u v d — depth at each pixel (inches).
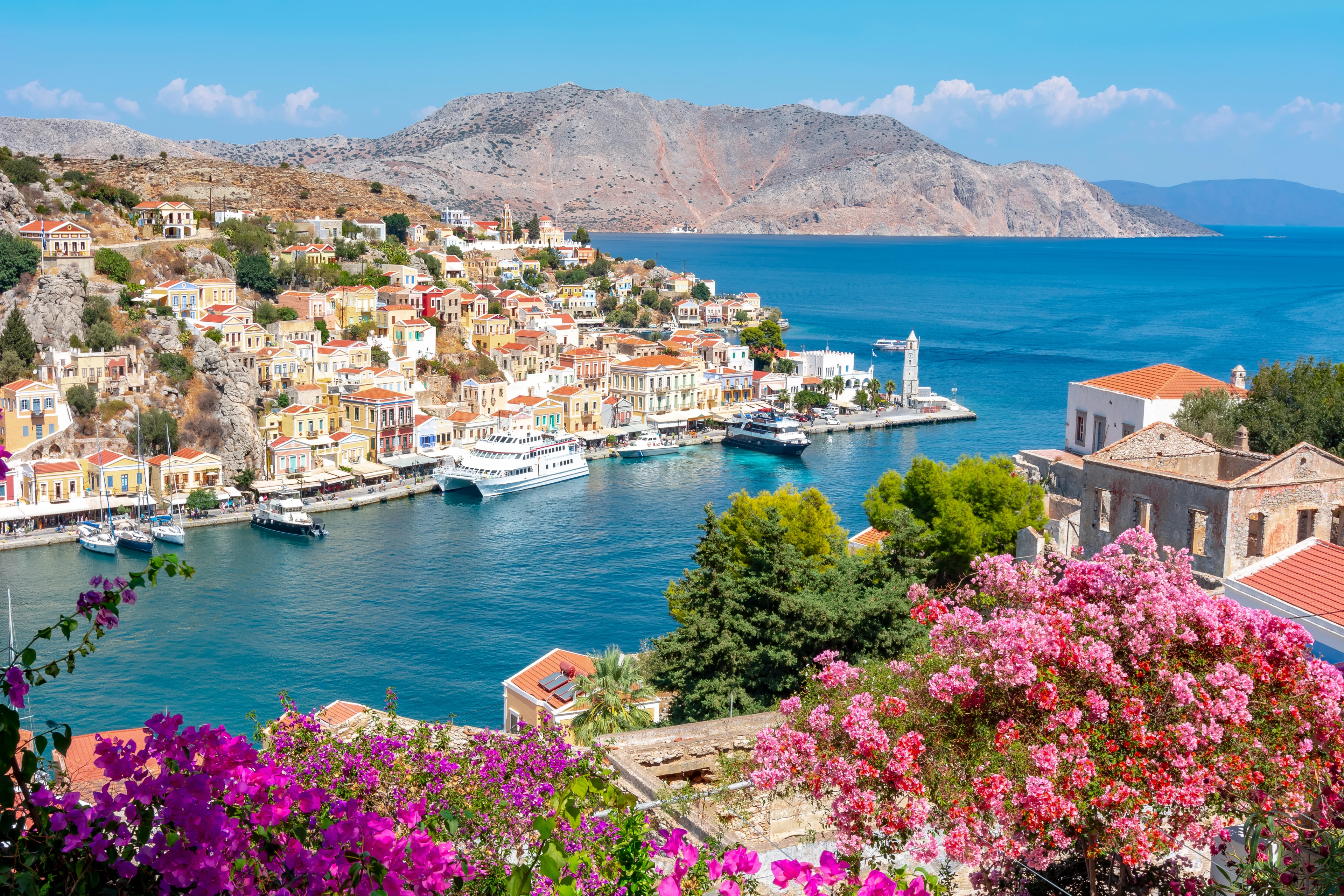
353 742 1067.3
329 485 7150.6
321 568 5506.9
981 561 1191.6
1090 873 954.1
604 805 921.5
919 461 2982.3
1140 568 1099.3
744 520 3329.2
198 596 5017.2
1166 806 931.3
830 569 2485.2
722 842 1074.7
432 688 4050.2
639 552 5851.4
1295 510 1724.9
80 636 4463.6
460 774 1005.8
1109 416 2797.7
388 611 4857.3
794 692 2279.8
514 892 684.1
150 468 6540.4
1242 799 938.7
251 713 1115.9
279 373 7780.5
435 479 7495.1
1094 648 983.0
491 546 5954.7
